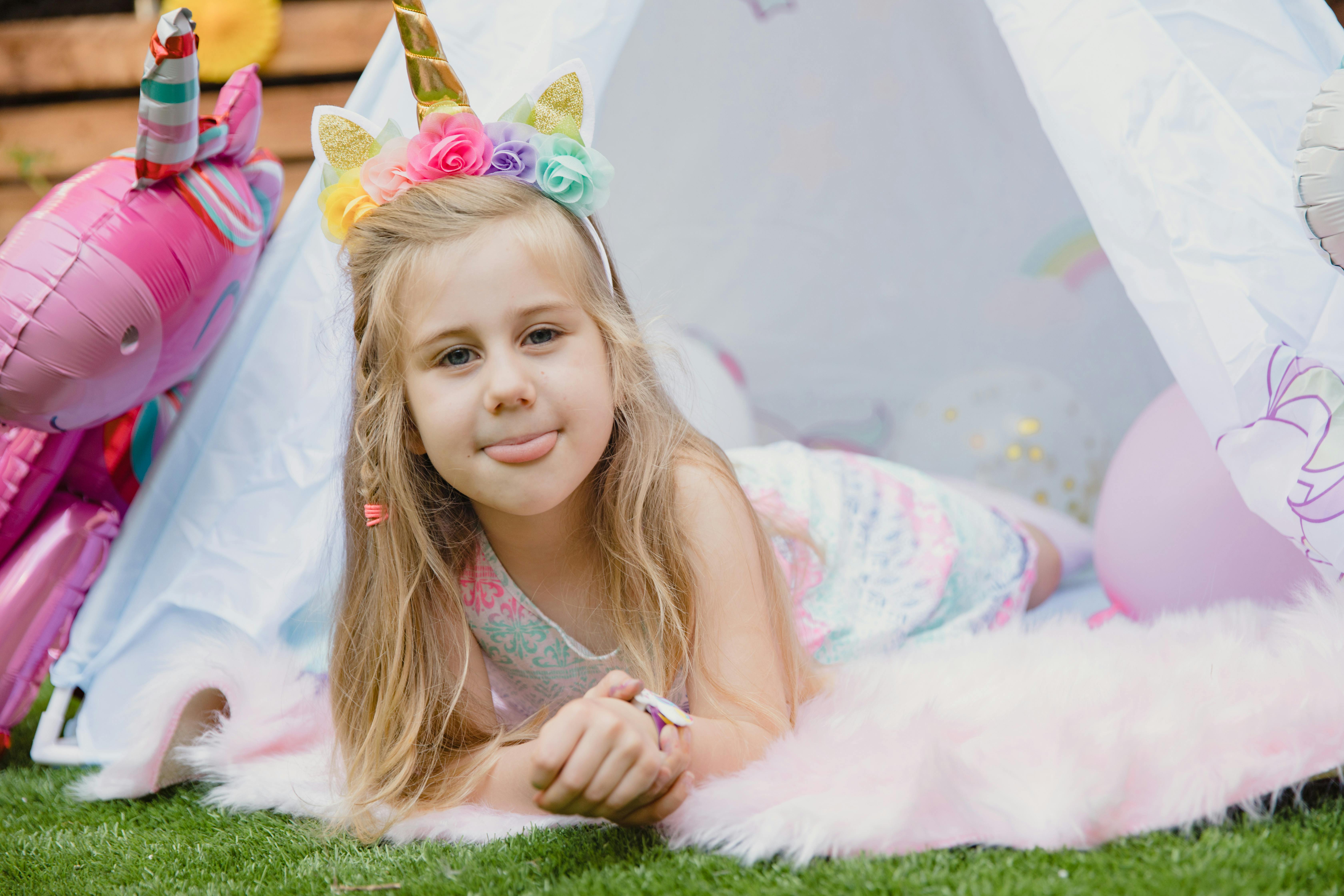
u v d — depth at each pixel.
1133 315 2.10
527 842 0.90
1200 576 1.29
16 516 1.41
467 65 1.32
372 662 1.06
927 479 1.61
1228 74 1.15
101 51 2.68
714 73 2.09
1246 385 1.05
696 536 1.02
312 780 1.10
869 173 2.16
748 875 0.79
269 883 0.90
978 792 0.79
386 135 1.07
